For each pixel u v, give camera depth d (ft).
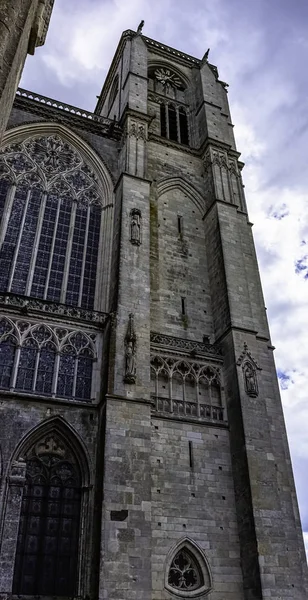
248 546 97.25
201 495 102.89
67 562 87.76
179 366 118.32
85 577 85.05
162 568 91.35
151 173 157.79
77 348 108.88
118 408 99.04
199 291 139.64
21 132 143.02
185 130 189.57
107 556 83.61
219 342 127.65
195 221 155.22
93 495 92.63
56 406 99.30
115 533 86.07
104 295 122.83
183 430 109.50
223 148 170.81
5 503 85.35
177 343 122.52
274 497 102.06
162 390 113.09
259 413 112.37
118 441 95.40
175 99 199.41
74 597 83.76
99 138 154.92
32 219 129.80
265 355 130.11
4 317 105.29
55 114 150.92
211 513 101.55
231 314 126.62
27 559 85.40
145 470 94.38
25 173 136.67
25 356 103.09
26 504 90.22
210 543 98.07
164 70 208.03
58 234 130.82
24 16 65.26
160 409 110.01
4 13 60.90
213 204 153.17
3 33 59.36
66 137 150.20
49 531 89.40
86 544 88.22
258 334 135.95
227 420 115.34
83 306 122.21
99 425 99.45
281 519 100.01
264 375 126.41
